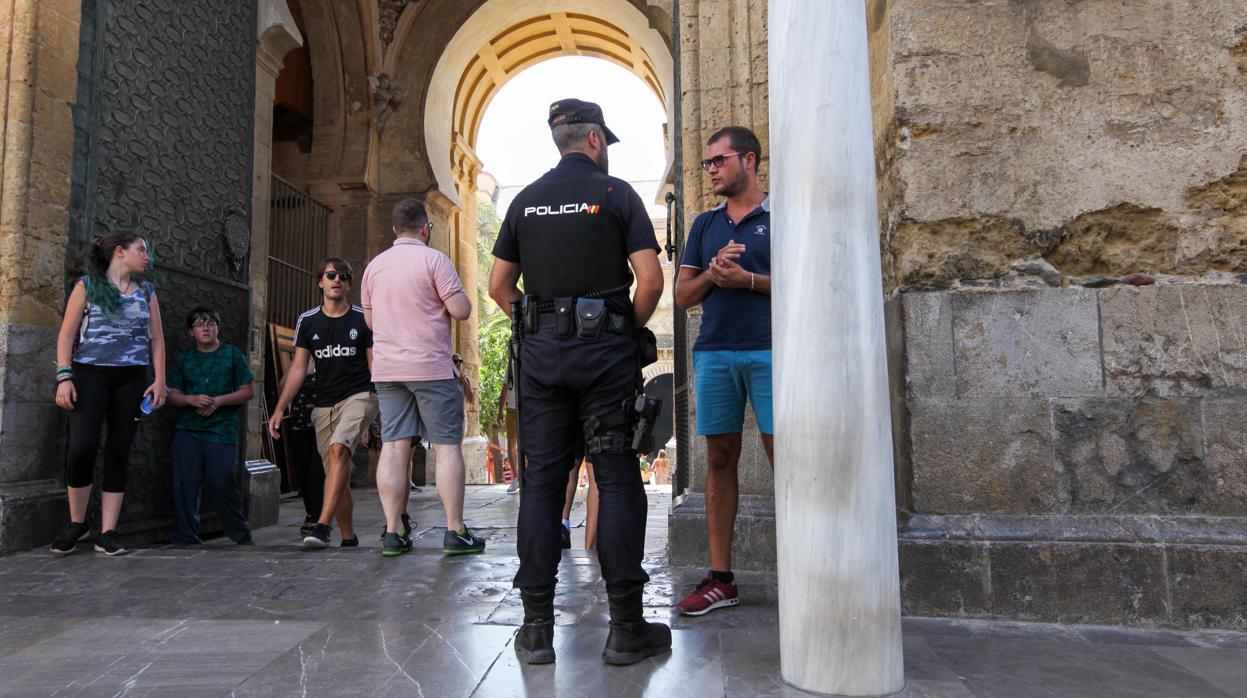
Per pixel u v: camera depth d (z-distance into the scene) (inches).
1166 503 122.4
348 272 187.5
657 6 294.2
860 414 86.0
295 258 413.4
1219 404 123.0
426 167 462.0
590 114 109.9
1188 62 129.7
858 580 84.7
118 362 174.6
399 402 170.4
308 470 206.1
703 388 126.6
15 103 183.2
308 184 445.7
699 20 180.2
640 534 98.1
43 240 187.3
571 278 101.4
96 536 174.1
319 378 187.0
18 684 89.4
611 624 97.2
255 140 270.1
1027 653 102.2
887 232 140.3
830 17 90.0
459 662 96.5
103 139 202.2
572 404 102.8
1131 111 130.3
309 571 150.1
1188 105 129.3
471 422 541.6
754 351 122.8
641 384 102.3
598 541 98.0
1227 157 127.6
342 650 101.4
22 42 184.4
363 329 187.0
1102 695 86.6
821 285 87.5
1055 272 129.5
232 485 213.9
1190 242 127.6
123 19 209.5
